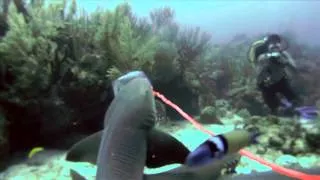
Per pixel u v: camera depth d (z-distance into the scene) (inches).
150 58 128.9
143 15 170.7
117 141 31.1
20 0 122.1
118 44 123.1
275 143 95.1
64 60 110.7
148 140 33.3
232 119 152.2
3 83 100.1
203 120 140.6
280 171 44.1
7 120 96.3
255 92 177.9
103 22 123.3
